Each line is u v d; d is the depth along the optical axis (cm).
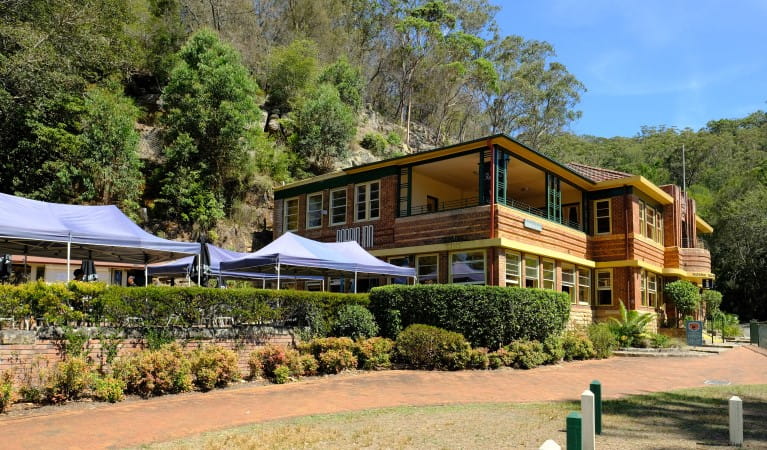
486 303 1631
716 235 5325
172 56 3631
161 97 3350
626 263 2520
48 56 2466
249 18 4341
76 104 2672
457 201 2614
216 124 3030
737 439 725
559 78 6719
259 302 1447
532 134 6738
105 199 2708
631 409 998
